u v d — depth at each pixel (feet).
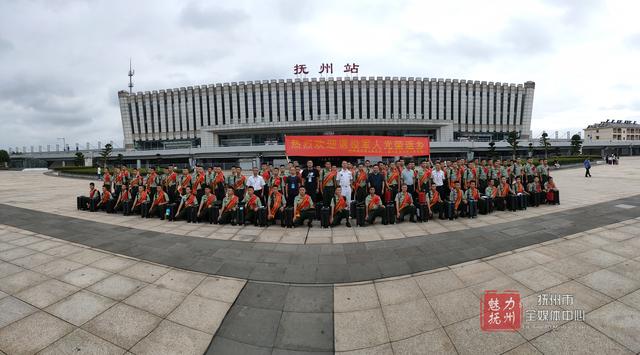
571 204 34.19
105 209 36.32
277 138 187.52
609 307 12.69
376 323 12.37
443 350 10.66
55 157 214.07
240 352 10.82
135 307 13.58
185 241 23.08
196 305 13.83
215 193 34.27
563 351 10.30
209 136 185.78
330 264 18.37
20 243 22.54
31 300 14.08
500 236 22.70
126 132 206.39
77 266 18.11
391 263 18.30
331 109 183.42
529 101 199.93
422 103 186.91
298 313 13.21
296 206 27.30
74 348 10.91
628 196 38.34
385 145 42.22
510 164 44.70
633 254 18.12
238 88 189.37
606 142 217.97
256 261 18.97
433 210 29.43
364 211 27.32
